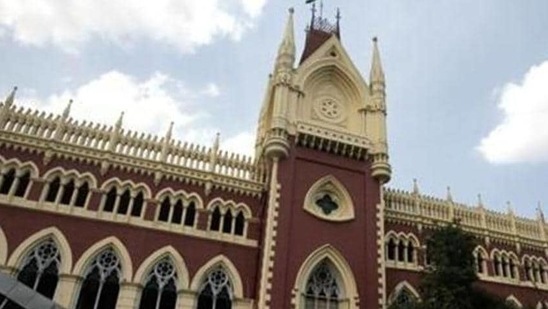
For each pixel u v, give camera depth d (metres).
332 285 33.69
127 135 35.00
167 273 31.64
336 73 43.53
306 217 34.78
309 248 33.53
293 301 31.19
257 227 35.41
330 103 41.91
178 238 32.81
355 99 42.97
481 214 43.06
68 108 34.16
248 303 32.06
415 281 36.81
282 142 36.34
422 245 38.84
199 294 31.73
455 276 27.03
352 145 38.84
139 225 32.19
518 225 44.19
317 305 32.62
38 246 29.44
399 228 39.16
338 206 36.81
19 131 32.16
